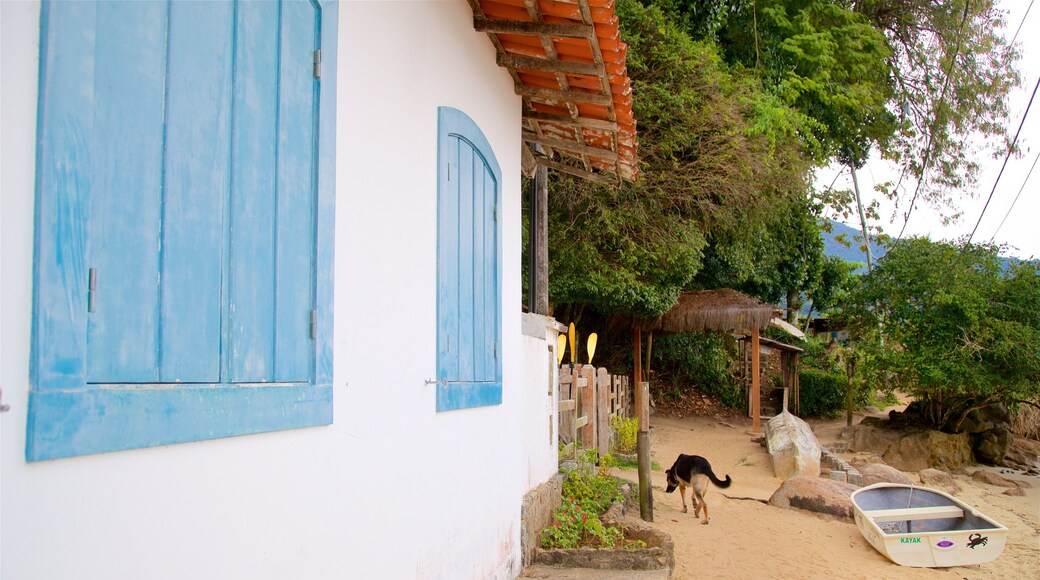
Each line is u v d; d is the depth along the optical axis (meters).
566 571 7.02
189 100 2.39
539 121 7.39
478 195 5.72
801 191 20.22
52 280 1.88
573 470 10.16
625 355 25.45
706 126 17.39
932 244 22.11
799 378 28.30
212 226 2.50
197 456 2.41
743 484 15.41
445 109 4.85
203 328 2.45
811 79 22.14
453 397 4.86
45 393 1.85
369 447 3.65
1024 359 19.33
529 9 5.29
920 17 26.95
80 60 1.97
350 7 3.52
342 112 3.43
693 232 18.06
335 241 3.33
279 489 2.86
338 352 3.35
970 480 19.09
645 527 8.39
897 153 27.05
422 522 4.32
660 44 17.22
